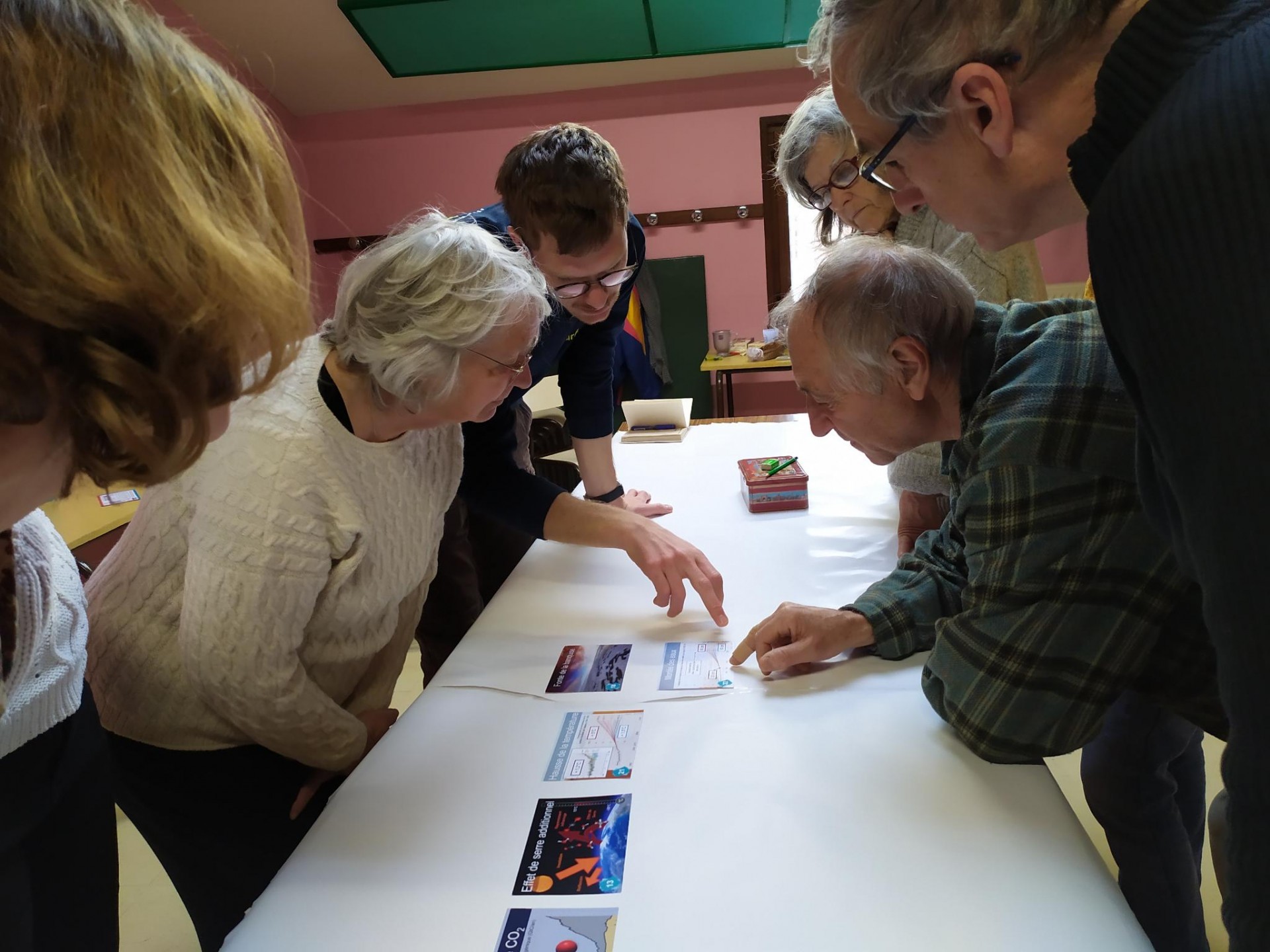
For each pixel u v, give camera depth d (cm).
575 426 177
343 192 486
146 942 171
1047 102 58
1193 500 45
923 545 115
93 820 82
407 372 91
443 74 418
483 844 77
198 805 111
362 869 75
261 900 73
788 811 78
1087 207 53
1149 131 45
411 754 92
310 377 96
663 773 85
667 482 183
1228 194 41
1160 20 47
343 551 100
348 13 339
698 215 472
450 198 483
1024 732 81
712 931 66
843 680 100
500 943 66
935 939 63
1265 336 40
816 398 104
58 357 39
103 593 107
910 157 67
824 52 70
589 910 69
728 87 450
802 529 149
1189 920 126
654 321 473
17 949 68
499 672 108
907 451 109
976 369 93
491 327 92
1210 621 45
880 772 83
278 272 43
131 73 39
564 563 144
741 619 118
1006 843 72
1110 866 161
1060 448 80
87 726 84
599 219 132
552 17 346
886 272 94
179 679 106
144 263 38
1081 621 80
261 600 92
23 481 44
